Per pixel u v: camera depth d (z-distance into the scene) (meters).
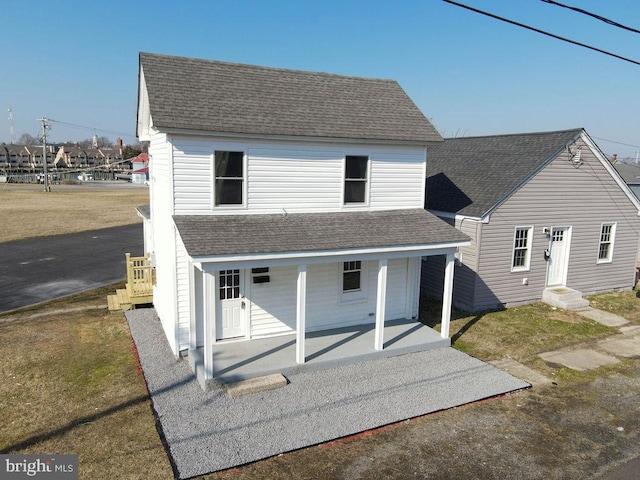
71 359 10.88
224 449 7.46
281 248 9.72
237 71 12.87
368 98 13.91
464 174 17.33
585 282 17.31
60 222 34.78
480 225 14.43
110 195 59.41
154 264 13.92
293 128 11.34
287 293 11.94
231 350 10.91
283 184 11.56
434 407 8.97
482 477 7.00
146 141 14.30
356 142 12.18
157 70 11.65
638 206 17.84
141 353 11.17
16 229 31.08
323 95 13.30
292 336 11.95
